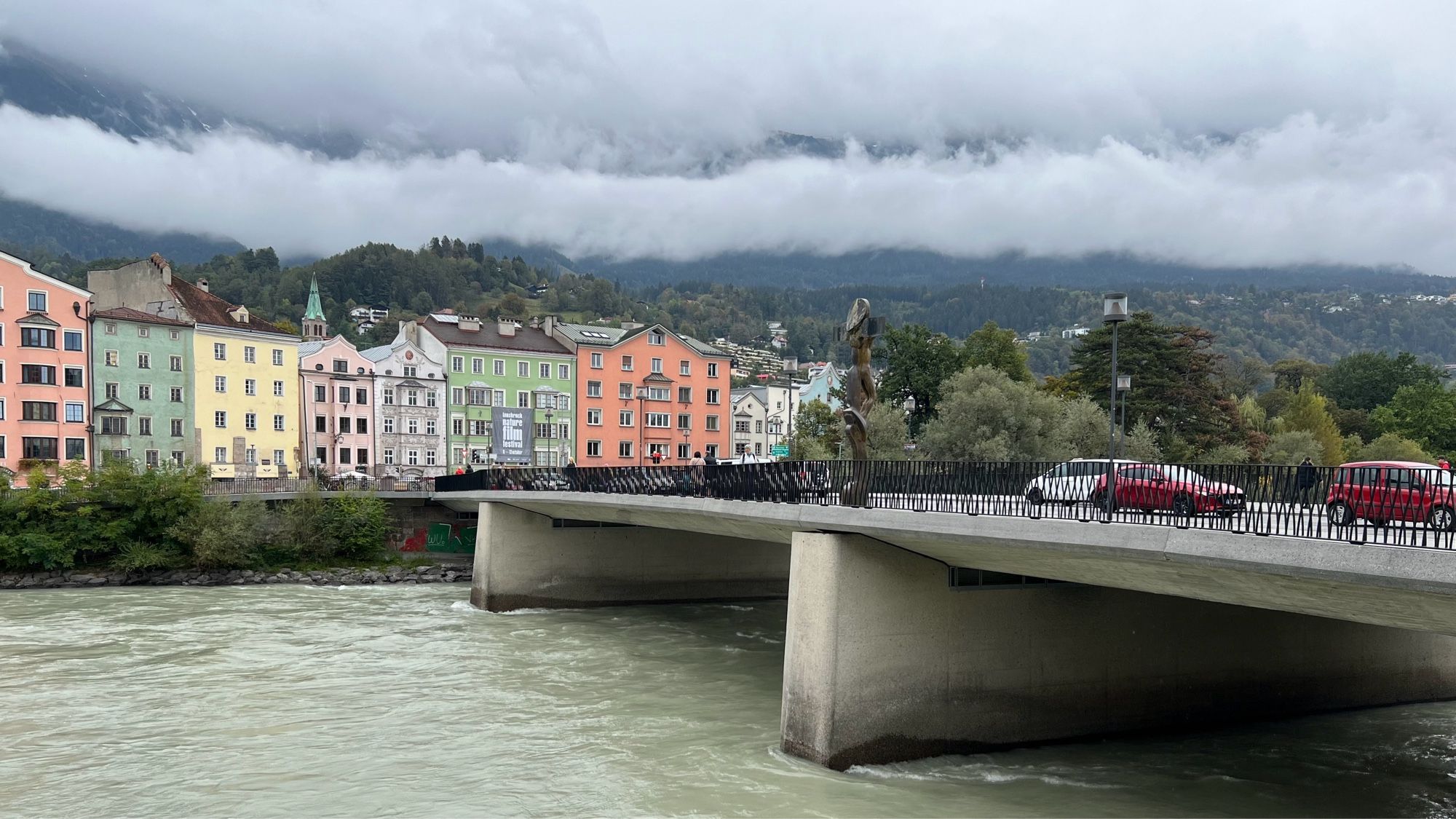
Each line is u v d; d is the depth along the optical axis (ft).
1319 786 69.82
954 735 75.56
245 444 247.70
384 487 212.64
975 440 196.95
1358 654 91.97
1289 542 47.14
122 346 227.40
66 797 67.26
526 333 302.25
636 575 155.74
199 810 65.10
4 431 209.05
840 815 63.41
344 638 123.95
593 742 79.97
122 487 178.91
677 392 309.83
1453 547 41.34
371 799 67.05
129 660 109.60
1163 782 70.33
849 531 73.15
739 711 89.76
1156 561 53.36
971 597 76.69
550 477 141.18
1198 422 240.53
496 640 123.65
